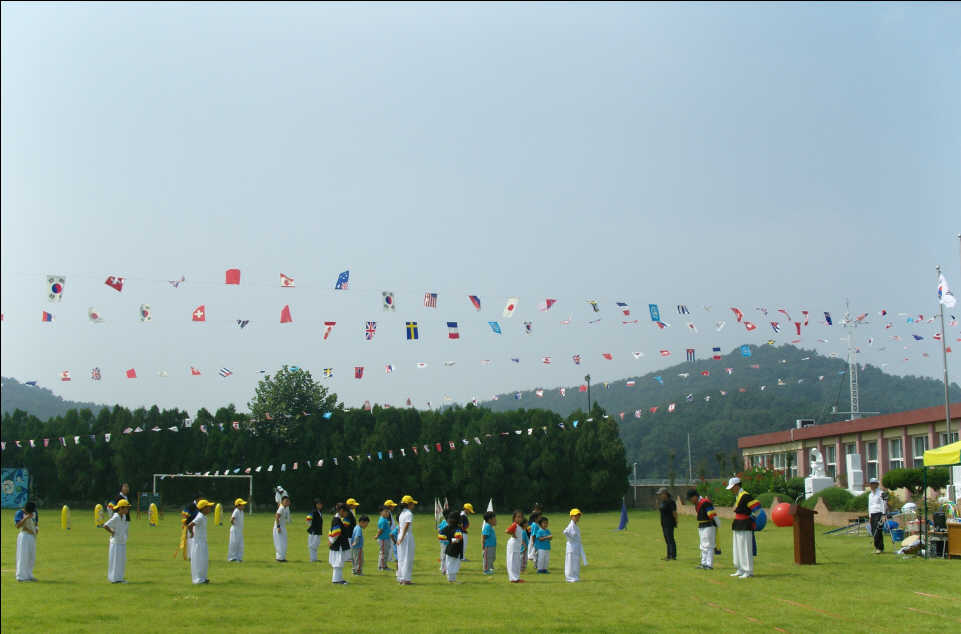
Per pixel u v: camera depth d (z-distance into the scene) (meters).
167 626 12.46
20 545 17.83
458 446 59.56
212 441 58.69
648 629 12.03
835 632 11.67
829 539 27.11
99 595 15.59
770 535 29.19
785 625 12.20
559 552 24.48
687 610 13.60
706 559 19.42
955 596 14.72
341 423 60.44
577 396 136.12
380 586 17.14
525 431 60.12
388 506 20.75
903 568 18.58
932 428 37.44
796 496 41.00
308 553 25.05
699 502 19.69
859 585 16.08
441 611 13.77
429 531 37.34
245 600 15.02
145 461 58.03
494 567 21.27
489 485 58.25
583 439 59.19
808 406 89.19
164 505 57.81
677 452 98.31
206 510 17.55
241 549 22.41
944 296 19.62
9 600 14.94
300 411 59.41
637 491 60.50
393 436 59.41
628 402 124.25
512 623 12.59
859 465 37.03
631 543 28.30
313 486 58.53
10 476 55.19
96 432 59.38
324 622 12.77
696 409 103.06
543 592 16.05
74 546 27.50
